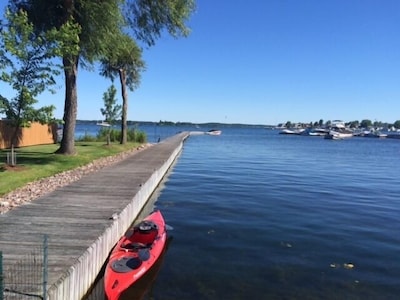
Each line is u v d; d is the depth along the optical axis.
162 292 7.73
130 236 9.43
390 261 9.88
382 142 108.50
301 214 14.84
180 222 13.14
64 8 19.17
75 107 22.30
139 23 23.77
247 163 34.78
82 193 12.75
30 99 15.41
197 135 112.38
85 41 19.84
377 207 16.67
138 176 16.89
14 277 6.10
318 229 12.73
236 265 9.28
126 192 13.07
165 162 23.59
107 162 22.19
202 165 31.83
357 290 8.14
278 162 36.81
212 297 7.61
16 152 22.84
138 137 42.19
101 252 8.22
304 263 9.56
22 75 15.47
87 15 19.20
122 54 32.97
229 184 21.91
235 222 13.30
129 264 7.86
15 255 7.04
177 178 23.75
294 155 47.16
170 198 17.31
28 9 19.58
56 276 6.18
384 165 37.22
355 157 47.53
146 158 25.47
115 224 9.45
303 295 7.84
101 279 8.05
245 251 10.30
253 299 7.59
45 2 19.33
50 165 18.12
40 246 7.52
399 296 7.93
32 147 27.56
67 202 11.36
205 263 9.34
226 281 8.36
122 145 34.56
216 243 10.91
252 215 14.42
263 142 82.62
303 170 30.45
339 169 32.34
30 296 5.52
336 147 71.56
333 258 9.98
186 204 16.11
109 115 39.69
